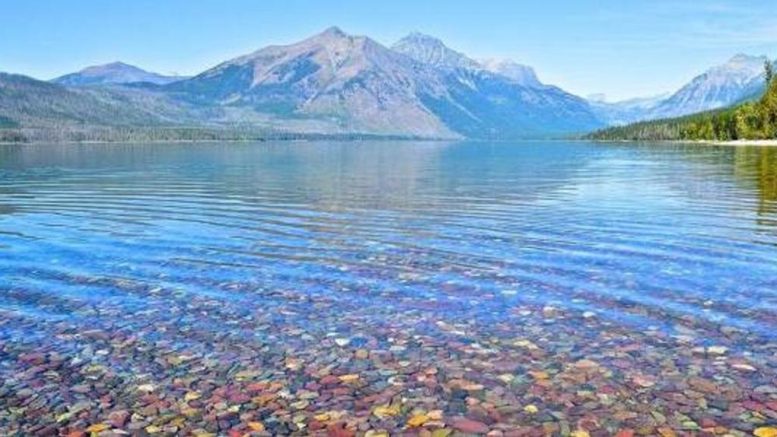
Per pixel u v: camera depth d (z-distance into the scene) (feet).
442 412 40.68
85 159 433.07
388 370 47.01
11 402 42.34
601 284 69.05
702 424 38.65
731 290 65.67
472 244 93.35
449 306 62.08
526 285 69.36
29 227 112.27
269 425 39.40
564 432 38.06
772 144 585.22
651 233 100.27
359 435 38.14
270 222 117.50
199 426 39.32
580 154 508.12
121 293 67.31
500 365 47.70
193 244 95.04
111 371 47.11
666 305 61.11
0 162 383.24
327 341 52.90
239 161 408.26
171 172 281.95
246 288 69.21
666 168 271.08
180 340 53.31
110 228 110.93
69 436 38.22
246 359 49.29
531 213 126.62
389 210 134.21
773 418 39.19
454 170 296.51
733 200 142.82
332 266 79.51
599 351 50.01
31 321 58.08
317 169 310.04
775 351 49.37
